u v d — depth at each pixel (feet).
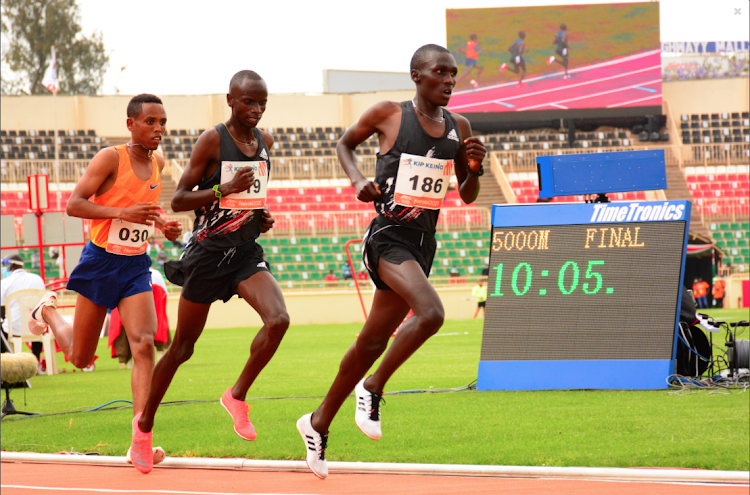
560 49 157.58
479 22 157.99
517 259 40.14
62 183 158.92
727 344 38.09
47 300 27.35
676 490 18.56
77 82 227.20
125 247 24.25
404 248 19.03
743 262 147.13
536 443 24.58
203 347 79.05
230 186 20.33
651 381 36.99
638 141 168.04
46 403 38.63
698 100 175.11
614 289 38.42
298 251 145.79
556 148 169.68
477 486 19.65
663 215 38.37
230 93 20.98
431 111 19.40
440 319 17.89
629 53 157.07
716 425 26.63
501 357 39.37
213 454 24.64
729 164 165.99
